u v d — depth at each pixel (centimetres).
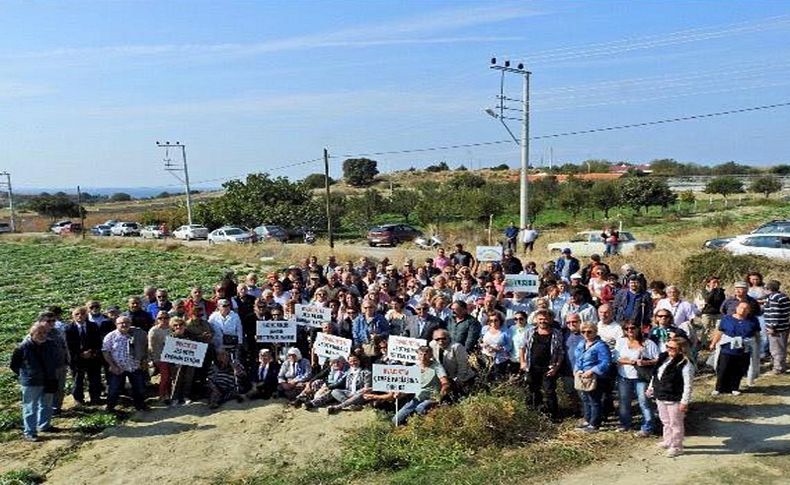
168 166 6462
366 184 12862
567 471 1006
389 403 1321
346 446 1176
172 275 3725
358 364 1391
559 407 1233
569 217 6712
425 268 2134
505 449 1101
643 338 1161
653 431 1127
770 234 2698
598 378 1127
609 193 6569
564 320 1361
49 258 4916
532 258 3412
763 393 1295
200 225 6288
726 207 6806
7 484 1072
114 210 11775
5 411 1415
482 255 2222
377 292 1673
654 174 11150
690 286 2289
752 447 1055
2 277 3881
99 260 4650
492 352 1295
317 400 1389
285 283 1914
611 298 1434
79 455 1205
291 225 6200
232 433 1274
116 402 1412
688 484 938
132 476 1109
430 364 1255
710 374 1430
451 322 1370
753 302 1308
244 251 4528
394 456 1098
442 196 6475
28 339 1269
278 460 1146
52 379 1284
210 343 1445
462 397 1224
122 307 2744
